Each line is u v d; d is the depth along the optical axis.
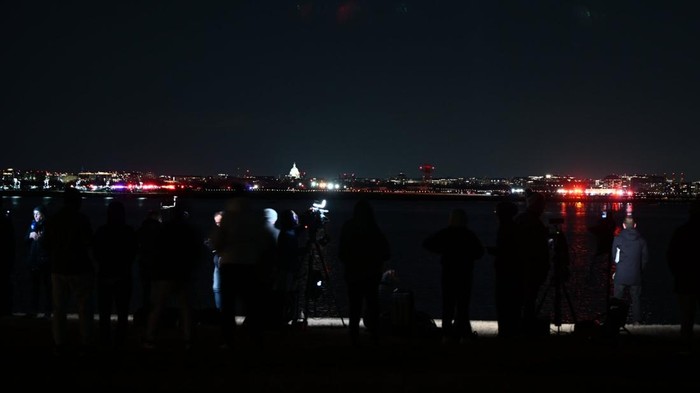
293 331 12.27
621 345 11.01
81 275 9.88
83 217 9.95
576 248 49.78
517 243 11.38
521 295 11.49
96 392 7.66
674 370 8.99
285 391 7.75
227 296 10.12
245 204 10.17
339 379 8.31
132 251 10.69
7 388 7.80
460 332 11.05
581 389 7.90
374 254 10.40
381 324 11.84
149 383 8.06
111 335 11.75
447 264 10.97
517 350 10.45
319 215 13.12
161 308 10.13
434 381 8.23
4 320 13.21
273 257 10.26
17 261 36.91
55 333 9.79
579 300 24.02
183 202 10.21
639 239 13.51
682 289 10.18
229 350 10.16
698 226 10.12
